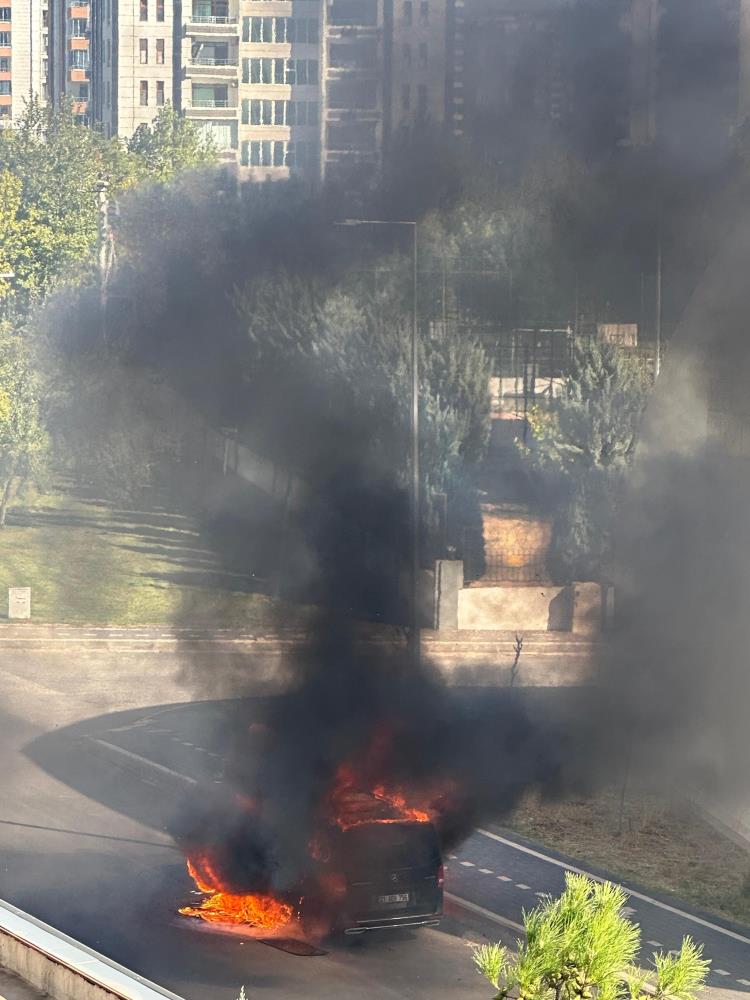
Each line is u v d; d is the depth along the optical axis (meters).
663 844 23.80
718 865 22.67
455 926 19.50
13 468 55.38
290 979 17.41
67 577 48.09
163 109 107.44
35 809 25.05
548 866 22.42
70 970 10.45
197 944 18.59
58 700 33.66
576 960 8.45
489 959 8.62
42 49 183.75
